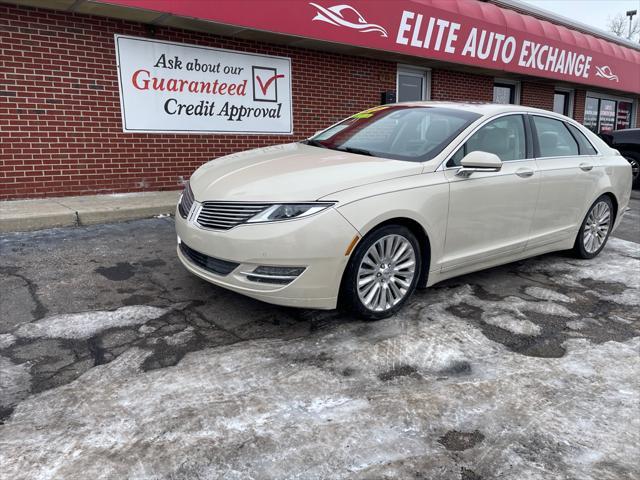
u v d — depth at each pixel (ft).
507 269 16.76
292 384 9.33
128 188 23.62
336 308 12.27
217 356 10.23
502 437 8.13
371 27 27.02
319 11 24.56
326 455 7.54
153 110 23.53
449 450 7.78
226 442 7.72
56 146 21.42
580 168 16.53
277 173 11.76
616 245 20.72
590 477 7.35
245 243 10.55
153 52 22.95
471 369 10.15
